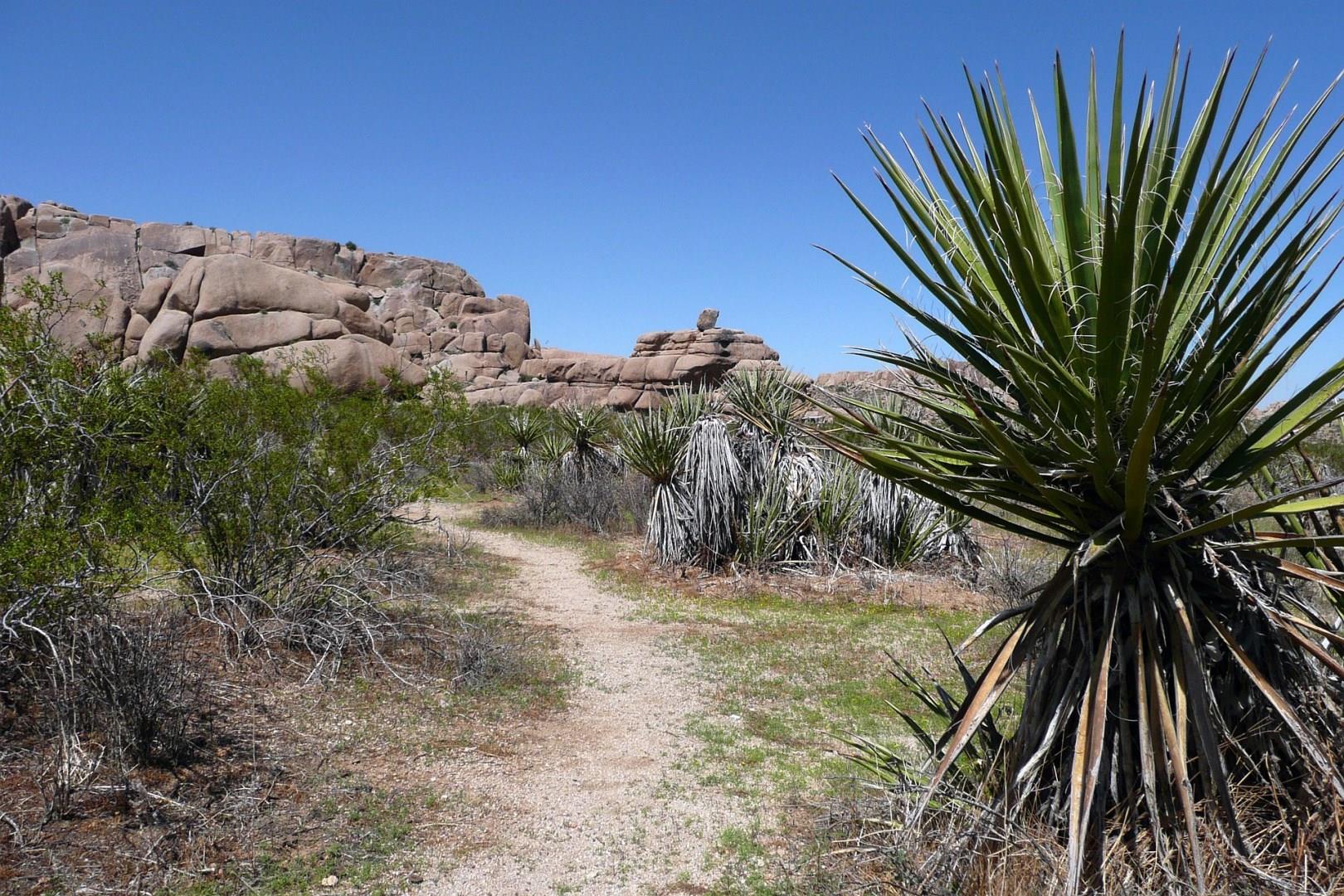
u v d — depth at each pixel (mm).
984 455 3100
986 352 3080
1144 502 2754
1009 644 3172
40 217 50375
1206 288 2879
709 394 14141
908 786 3773
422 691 6492
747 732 6230
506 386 52281
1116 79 2887
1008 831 2977
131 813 4047
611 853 4250
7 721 4672
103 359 6227
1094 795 3043
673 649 8609
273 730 5312
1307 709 3029
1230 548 2932
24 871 3500
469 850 4207
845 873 3629
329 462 8117
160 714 4672
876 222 3084
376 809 4516
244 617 6500
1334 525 3299
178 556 6215
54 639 4660
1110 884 2795
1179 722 2705
